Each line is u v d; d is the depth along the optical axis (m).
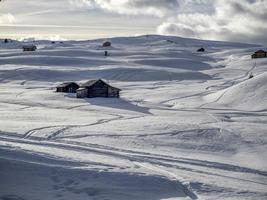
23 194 22.56
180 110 72.50
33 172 25.14
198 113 68.50
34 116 59.53
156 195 23.50
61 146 35.88
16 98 85.25
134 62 171.88
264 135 47.38
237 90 86.81
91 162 28.38
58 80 126.25
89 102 82.31
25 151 28.84
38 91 100.44
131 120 57.91
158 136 45.28
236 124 55.22
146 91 102.06
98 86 91.56
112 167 27.64
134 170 27.30
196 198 23.03
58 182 24.39
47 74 131.12
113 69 141.50
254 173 31.50
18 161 26.08
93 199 22.45
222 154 39.06
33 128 46.94
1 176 24.30
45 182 24.23
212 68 170.50
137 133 46.53
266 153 39.69
